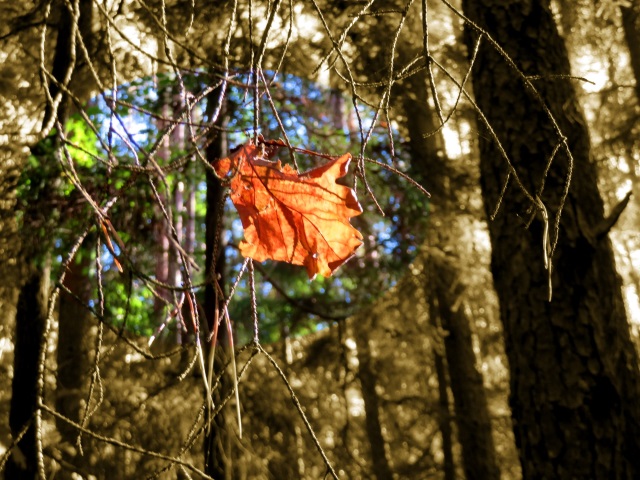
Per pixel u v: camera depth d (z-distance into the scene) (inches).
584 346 139.2
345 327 305.6
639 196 265.6
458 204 280.7
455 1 225.0
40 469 41.3
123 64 189.2
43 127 47.1
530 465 139.4
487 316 313.4
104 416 250.7
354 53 223.6
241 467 238.2
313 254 50.8
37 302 171.5
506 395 323.0
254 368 296.8
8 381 246.8
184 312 138.6
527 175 147.9
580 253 142.9
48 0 51.8
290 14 54.5
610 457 134.0
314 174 50.3
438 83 252.1
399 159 272.7
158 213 205.2
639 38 245.8
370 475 296.5
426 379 327.6
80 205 179.9
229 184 47.9
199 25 181.0
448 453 308.0
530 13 159.6
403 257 292.8
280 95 253.8
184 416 258.7
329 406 306.0
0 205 178.4
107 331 249.3
